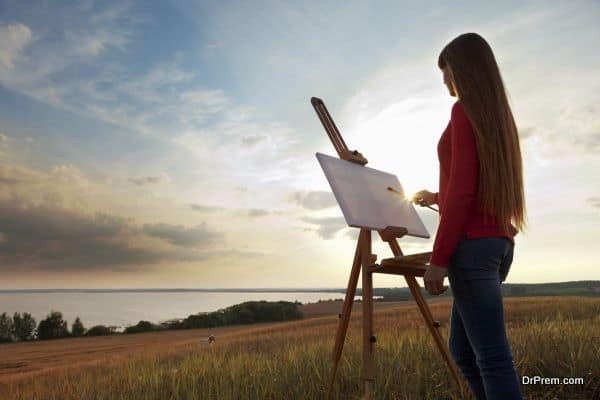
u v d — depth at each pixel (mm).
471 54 1830
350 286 3197
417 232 3207
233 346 11938
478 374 2074
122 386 5684
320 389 4035
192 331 80688
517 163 1792
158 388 4957
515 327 6145
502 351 1654
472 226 1691
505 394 1608
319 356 5043
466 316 1720
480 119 1714
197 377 5027
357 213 2758
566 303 21062
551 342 4320
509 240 1735
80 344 78000
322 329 17609
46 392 7273
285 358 5359
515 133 1828
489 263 1674
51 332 107125
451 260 1739
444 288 1694
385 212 3027
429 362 4277
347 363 4438
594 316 6984
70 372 12039
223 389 4289
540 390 3484
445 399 3516
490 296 1667
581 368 3652
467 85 1785
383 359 4465
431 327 3195
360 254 3074
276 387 4164
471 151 1704
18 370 44094
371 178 3201
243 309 90750
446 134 1929
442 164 1956
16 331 112000
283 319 84875
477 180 1708
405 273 2689
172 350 13359
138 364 8805
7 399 8086
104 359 15023
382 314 26172
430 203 2711
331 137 3289
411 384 3723
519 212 1813
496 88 1784
